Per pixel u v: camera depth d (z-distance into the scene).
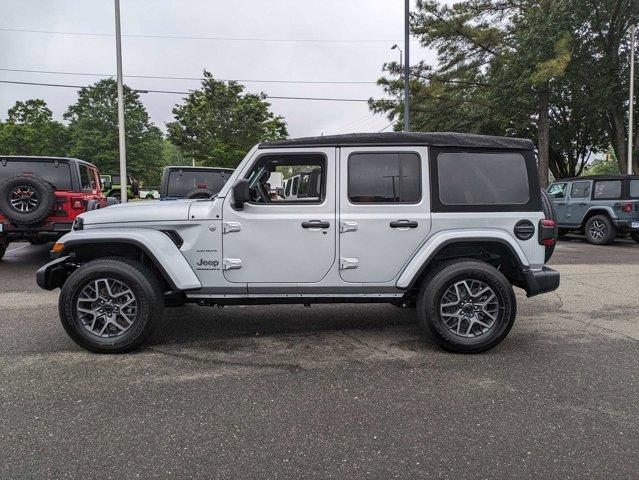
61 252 4.39
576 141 27.28
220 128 27.23
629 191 12.90
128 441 2.90
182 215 4.44
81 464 2.66
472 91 23.30
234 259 4.46
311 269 4.49
